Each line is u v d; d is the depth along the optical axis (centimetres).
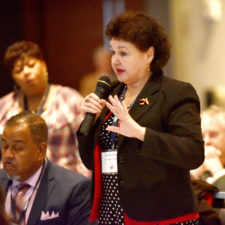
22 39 1931
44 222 935
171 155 714
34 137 944
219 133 1222
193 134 734
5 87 1814
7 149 944
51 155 1284
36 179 956
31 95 1321
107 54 1928
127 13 783
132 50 758
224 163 1234
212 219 978
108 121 793
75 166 1297
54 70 1984
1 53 1881
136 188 742
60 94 1325
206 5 2081
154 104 759
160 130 751
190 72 2070
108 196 784
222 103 2003
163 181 739
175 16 2048
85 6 1988
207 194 1006
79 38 1988
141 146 715
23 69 1289
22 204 947
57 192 952
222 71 2098
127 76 770
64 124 1290
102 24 1984
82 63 1970
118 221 773
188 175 770
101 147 798
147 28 762
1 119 1321
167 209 740
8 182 971
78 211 952
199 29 2086
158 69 793
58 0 1978
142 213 742
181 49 2055
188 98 754
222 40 2103
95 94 791
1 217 569
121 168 752
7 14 1906
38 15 1964
